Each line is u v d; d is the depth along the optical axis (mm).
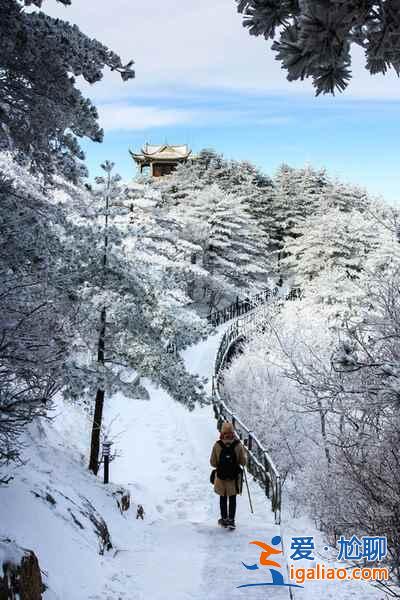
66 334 5742
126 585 5910
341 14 1079
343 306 35031
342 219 42750
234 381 21078
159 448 16359
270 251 69688
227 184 73312
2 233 7199
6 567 4016
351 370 2816
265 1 1253
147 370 11859
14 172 9656
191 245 35719
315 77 1192
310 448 15359
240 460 8625
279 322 24203
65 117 8297
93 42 8023
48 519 6000
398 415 6336
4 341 4559
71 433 15195
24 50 7477
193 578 6305
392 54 1202
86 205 12086
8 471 6613
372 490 6184
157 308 12125
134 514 10109
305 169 82500
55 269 7207
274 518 10055
